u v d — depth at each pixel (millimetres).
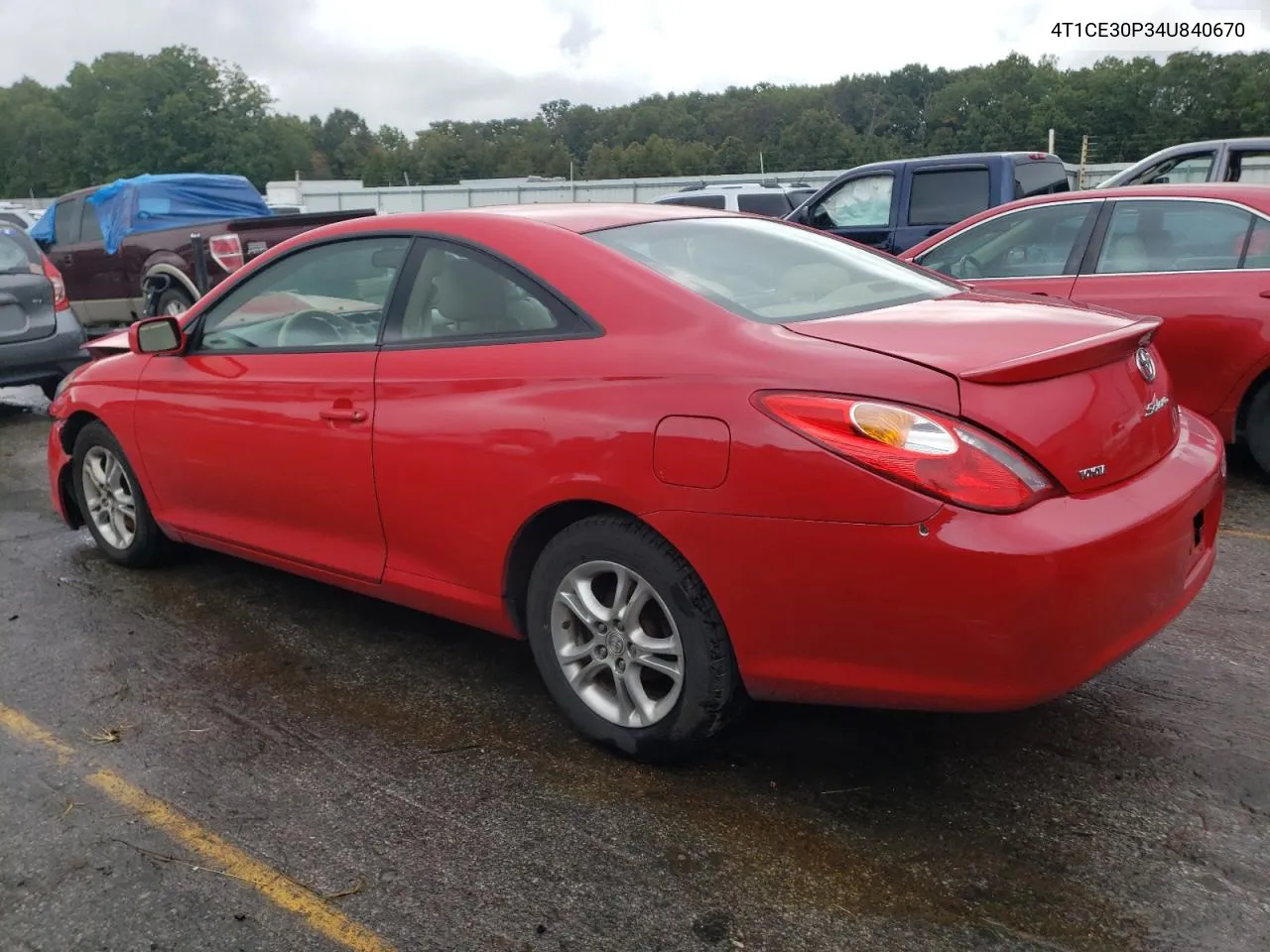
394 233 3551
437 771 3049
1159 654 3658
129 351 4672
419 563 3432
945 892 2469
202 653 3900
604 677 3145
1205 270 5562
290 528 3873
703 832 2721
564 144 122438
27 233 8625
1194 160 9695
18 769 3107
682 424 2664
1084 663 2455
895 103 105000
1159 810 2758
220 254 10969
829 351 2609
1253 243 5445
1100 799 2814
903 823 2734
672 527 2691
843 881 2516
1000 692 2416
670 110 115062
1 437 8086
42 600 4449
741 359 2668
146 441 4336
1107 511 2500
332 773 3053
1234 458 6172
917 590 2398
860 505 2416
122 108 90875
